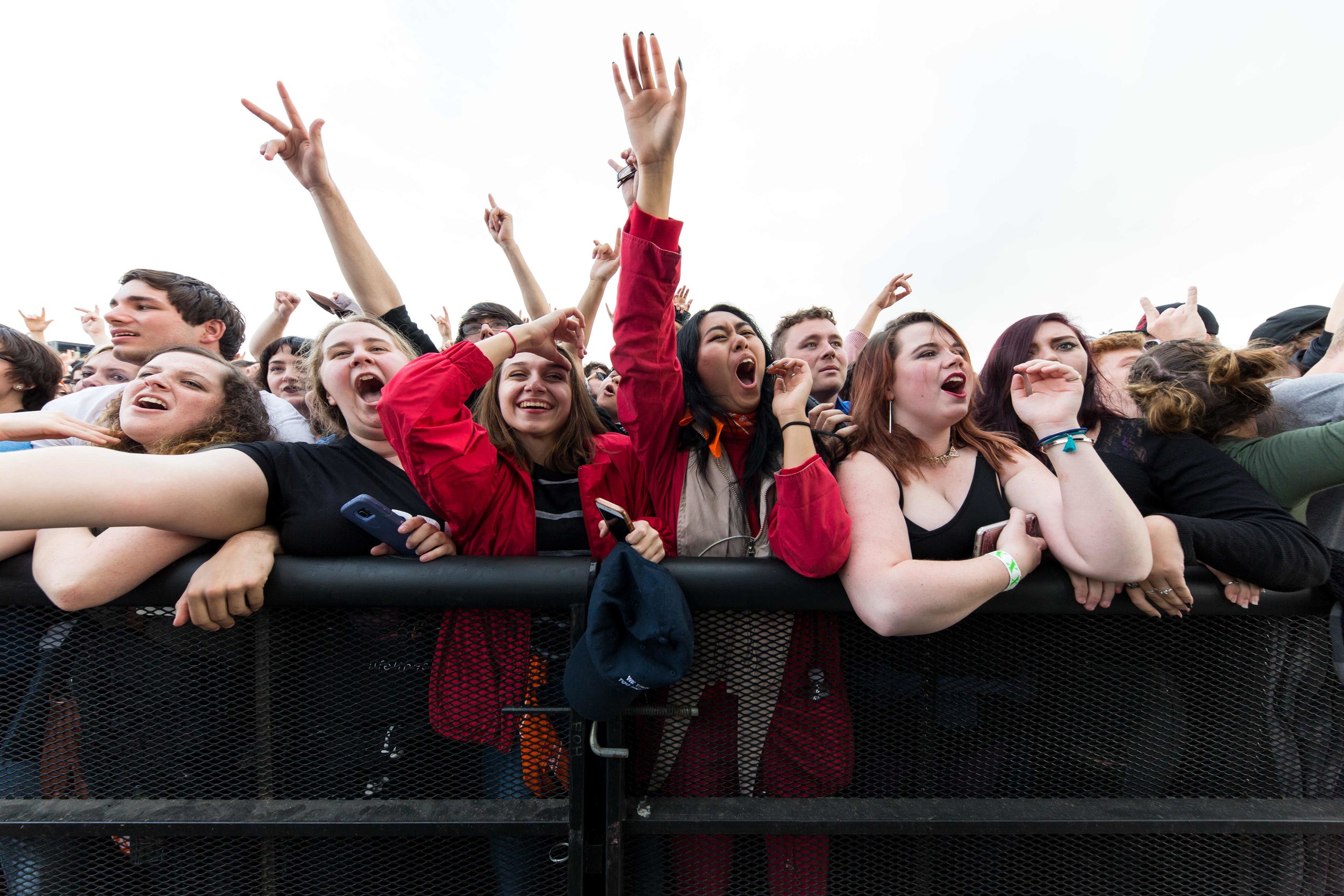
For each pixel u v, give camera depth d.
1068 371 1.09
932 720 1.19
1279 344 2.70
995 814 1.16
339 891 1.21
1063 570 1.14
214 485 1.08
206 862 1.19
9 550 1.08
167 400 1.57
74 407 2.25
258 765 1.15
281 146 2.43
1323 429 1.32
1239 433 1.55
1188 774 1.20
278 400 2.33
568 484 1.53
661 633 0.92
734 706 1.17
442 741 1.16
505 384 1.56
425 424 1.20
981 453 1.41
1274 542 1.12
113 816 1.11
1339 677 1.16
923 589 1.03
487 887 1.22
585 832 1.12
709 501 1.46
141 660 1.13
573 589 1.04
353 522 1.21
